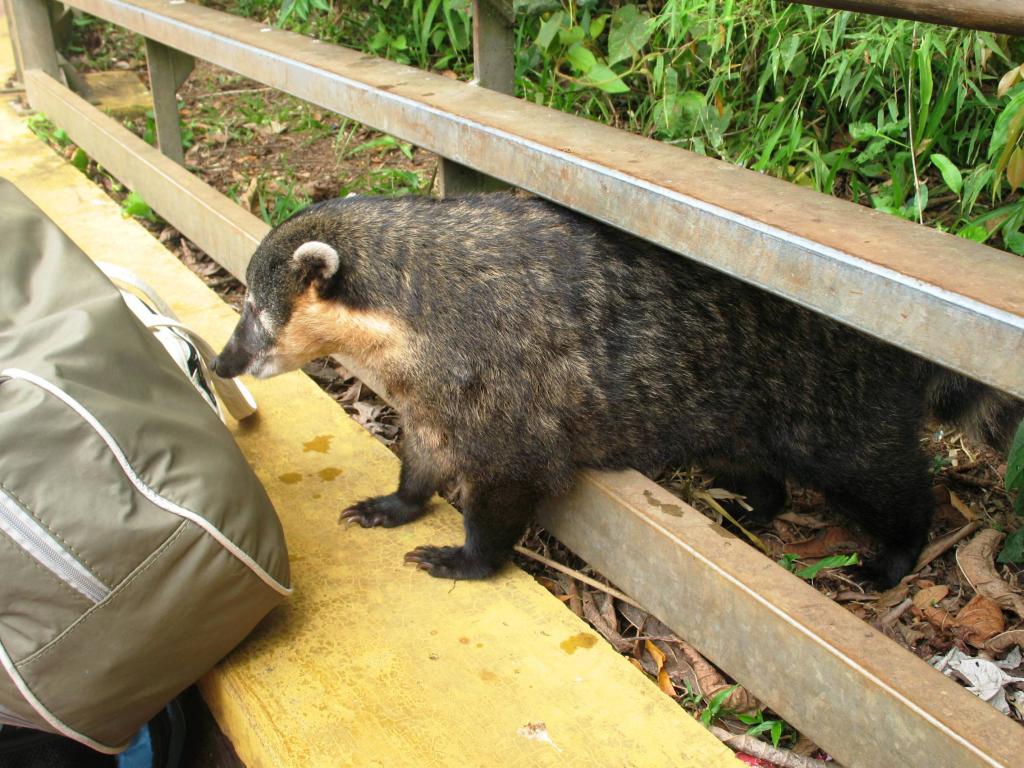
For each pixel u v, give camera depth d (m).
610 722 0.83
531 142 0.99
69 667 0.76
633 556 0.95
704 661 0.94
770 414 1.02
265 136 2.09
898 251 0.74
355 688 0.86
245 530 0.80
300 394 1.26
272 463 1.14
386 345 0.98
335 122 2.12
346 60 1.30
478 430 0.96
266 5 2.24
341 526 1.05
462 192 1.18
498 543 0.98
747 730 0.88
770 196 0.85
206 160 2.01
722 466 1.10
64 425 0.73
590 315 0.96
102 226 1.69
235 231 1.44
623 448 1.00
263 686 0.87
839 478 1.04
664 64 1.49
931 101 1.36
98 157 1.94
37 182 1.86
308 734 0.82
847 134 1.46
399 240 0.98
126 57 2.66
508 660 0.88
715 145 1.35
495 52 1.17
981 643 0.94
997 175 1.14
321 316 1.00
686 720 0.83
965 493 1.15
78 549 0.73
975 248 0.75
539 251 0.97
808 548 1.12
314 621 0.93
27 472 0.72
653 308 0.98
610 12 1.66
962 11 0.68
